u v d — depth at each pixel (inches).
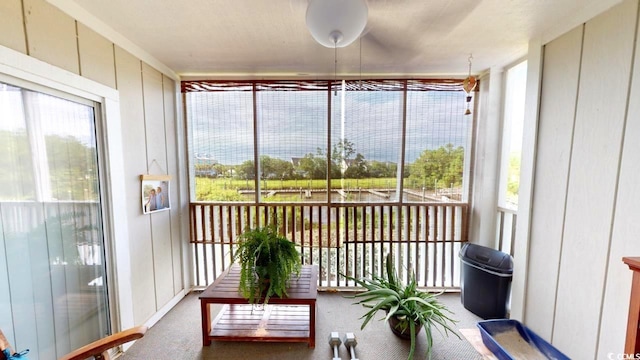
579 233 61.3
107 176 69.0
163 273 93.0
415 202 106.5
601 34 55.9
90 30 63.5
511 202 94.3
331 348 74.5
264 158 106.6
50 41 54.4
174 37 74.0
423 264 108.9
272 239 74.9
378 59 88.8
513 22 65.7
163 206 92.5
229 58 88.6
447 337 78.7
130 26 68.1
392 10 60.1
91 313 65.7
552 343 68.5
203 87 104.3
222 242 109.1
